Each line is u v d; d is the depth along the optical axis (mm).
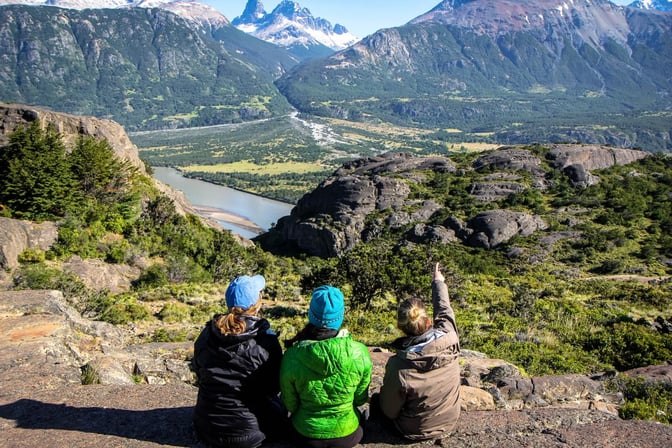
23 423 5586
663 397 9961
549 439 5070
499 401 7930
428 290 28281
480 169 97812
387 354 10758
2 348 8109
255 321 4723
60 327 9359
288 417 5078
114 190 48438
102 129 58125
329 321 4391
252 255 56375
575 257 65875
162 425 5457
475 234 74312
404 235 78438
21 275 28672
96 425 5492
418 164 100750
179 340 18406
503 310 27875
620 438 5113
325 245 84000
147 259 41562
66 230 36906
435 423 4840
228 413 4594
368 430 5156
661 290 42656
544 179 93875
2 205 38375
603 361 16094
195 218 60031
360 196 87062
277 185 196875
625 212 80062
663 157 106000
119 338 12617
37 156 40250
